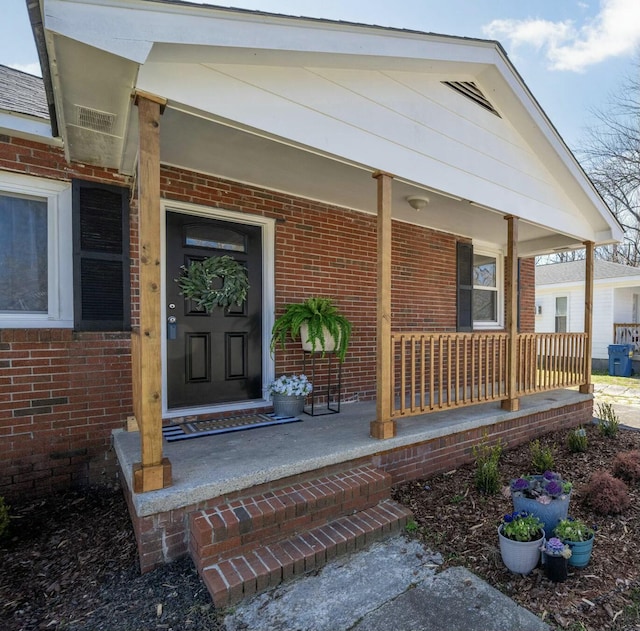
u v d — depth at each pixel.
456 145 3.84
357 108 3.07
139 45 1.99
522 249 6.93
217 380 4.03
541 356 5.27
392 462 3.36
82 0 1.86
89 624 1.90
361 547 2.53
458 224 5.65
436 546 2.57
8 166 3.09
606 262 14.04
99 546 2.52
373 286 5.14
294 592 2.13
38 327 3.26
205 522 2.23
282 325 4.04
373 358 5.13
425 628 1.89
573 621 1.93
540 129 4.42
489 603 2.05
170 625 1.89
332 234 4.75
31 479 3.14
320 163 3.54
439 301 5.98
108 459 3.41
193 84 2.32
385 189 3.28
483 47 3.57
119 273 3.49
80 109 2.47
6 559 2.39
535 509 2.55
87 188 3.37
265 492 2.62
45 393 3.19
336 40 2.65
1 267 3.17
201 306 3.92
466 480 3.59
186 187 3.72
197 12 2.13
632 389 9.07
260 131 2.61
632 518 2.97
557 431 5.22
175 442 3.17
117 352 3.46
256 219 4.16
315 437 3.32
